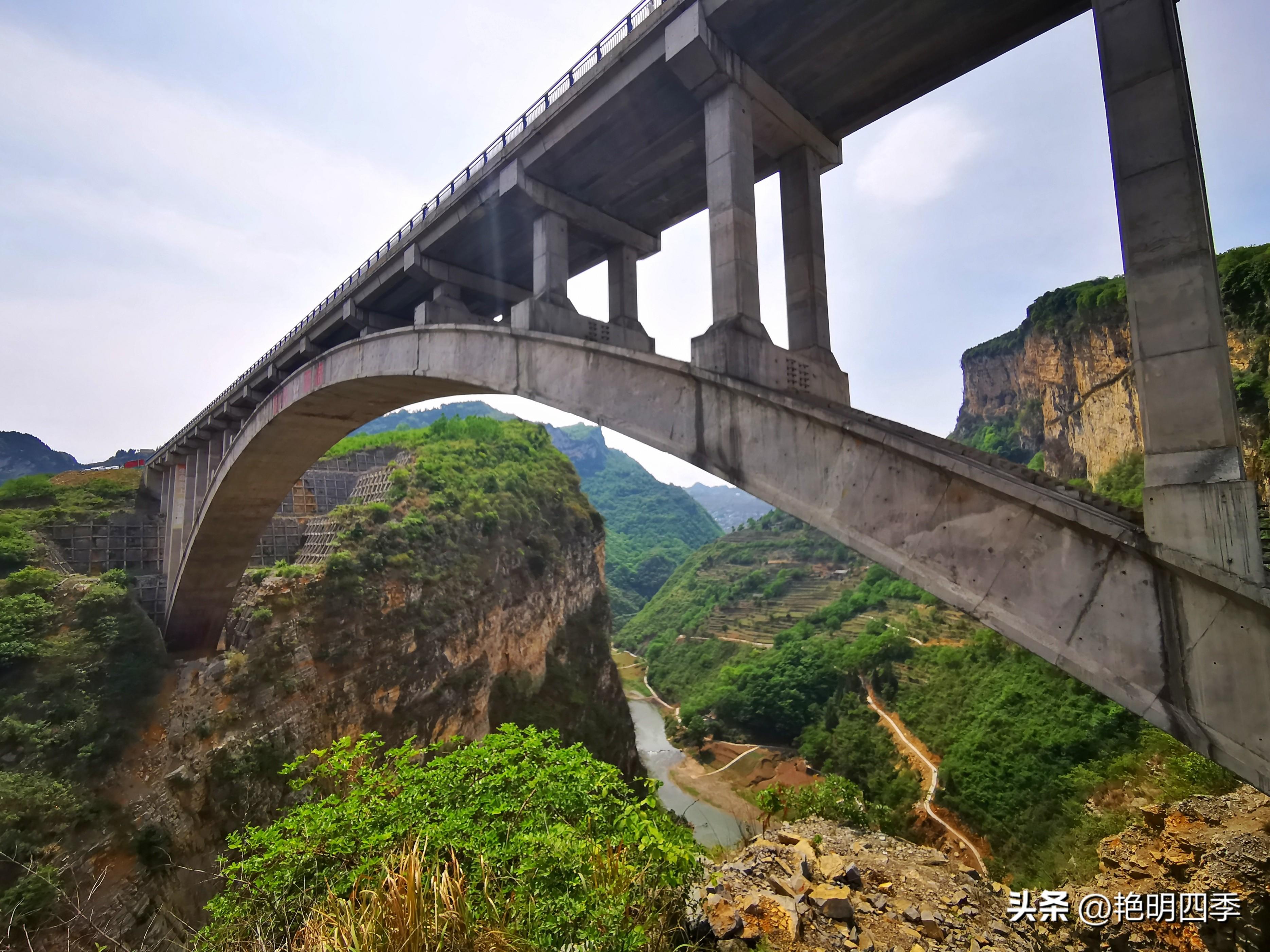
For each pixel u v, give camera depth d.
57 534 35.56
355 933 4.87
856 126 11.65
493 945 4.97
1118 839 14.00
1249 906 9.67
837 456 7.56
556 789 7.31
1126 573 5.39
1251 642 4.69
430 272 16.52
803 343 10.59
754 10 8.98
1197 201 5.43
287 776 30.83
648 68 10.03
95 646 28.41
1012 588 6.03
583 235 14.76
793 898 8.61
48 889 19.36
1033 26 9.23
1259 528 4.71
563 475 75.06
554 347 11.95
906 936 8.35
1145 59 5.88
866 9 8.95
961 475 6.41
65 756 24.11
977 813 33.81
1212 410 5.13
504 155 12.92
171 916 22.38
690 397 9.36
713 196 9.61
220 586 31.42
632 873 6.16
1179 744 25.28
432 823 7.08
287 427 22.70
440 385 17.12
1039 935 9.55
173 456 35.16
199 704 29.89
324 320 21.55
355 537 44.06
